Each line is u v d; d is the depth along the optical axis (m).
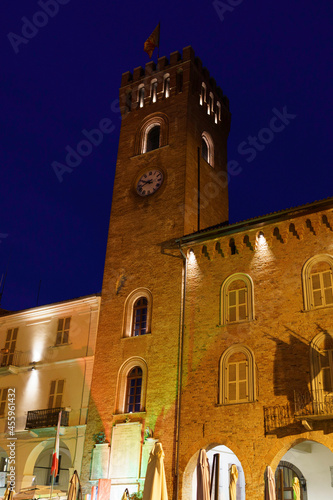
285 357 27.92
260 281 30.58
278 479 31.58
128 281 36.53
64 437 34.88
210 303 31.92
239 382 28.83
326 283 28.45
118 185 41.44
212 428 28.58
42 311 40.72
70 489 29.62
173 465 29.03
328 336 27.12
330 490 29.97
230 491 25.56
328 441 25.06
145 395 32.03
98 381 34.47
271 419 26.95
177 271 34.31
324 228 29.62
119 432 31.98
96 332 37.03
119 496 30.41
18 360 40.09
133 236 38.06
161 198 38.25
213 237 33.28
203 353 30.78
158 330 33.31
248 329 29.78
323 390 26.20
